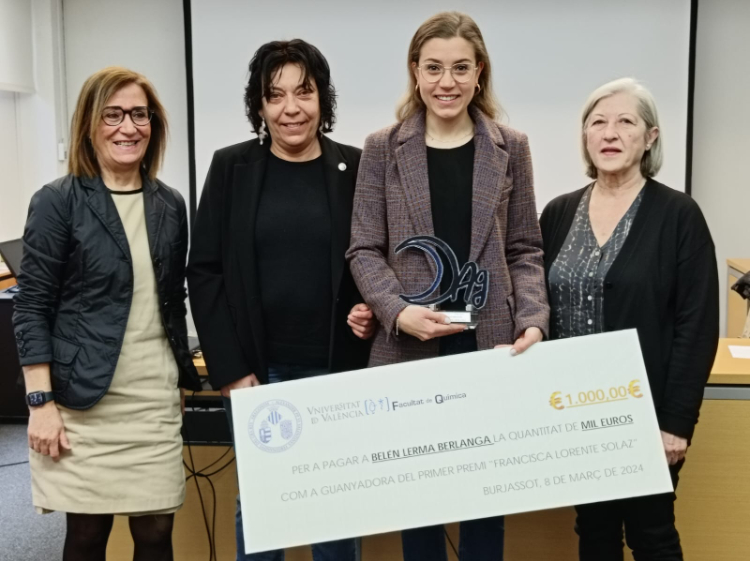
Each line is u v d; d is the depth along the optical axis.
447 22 1.81
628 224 1.86
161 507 1.94
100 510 1.90
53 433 1.88
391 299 1.79
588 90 4.62
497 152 1.84
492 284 1.84
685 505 2.36
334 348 1.95
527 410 1.77
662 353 1.83
